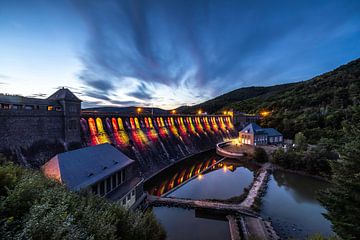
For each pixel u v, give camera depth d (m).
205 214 30.27
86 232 8.73
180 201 32.91
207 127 107.19
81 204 12.00
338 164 14.94
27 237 6.89
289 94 140.00
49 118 36.72
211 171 55.09
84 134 45.56
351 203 13.48
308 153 48.94
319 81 136.88
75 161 24.05
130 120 62.12
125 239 11.91
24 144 32.94
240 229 25.84
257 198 34.81
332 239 16.30
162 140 69.62
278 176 47.88
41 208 8.38
